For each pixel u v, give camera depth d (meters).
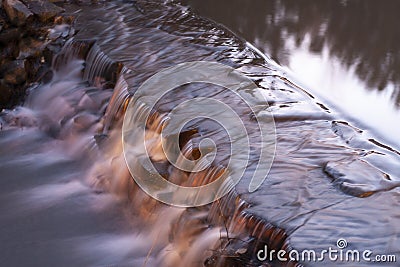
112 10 11.82
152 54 9.55
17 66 10.37
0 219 7.44
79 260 6.64
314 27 11.45
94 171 8.05
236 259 5.18
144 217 6.88
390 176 6.00
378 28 11.54
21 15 10.75
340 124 7.15
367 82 8.71
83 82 9.88
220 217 5.79
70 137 8.88
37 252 6.84
